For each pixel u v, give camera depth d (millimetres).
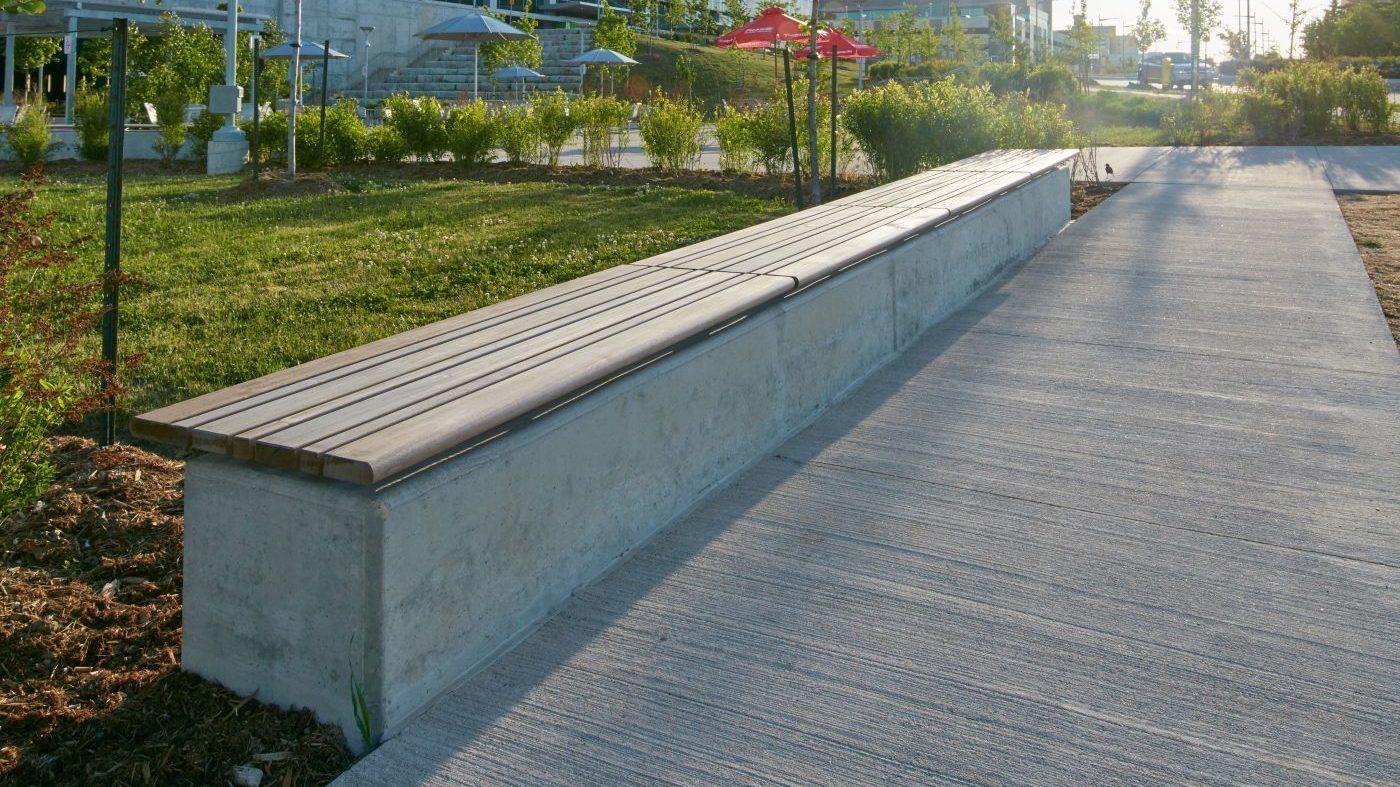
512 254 9297
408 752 2588
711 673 2902
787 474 4324
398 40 42469
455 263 8828
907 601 3275
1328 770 2473
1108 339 6266
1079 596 3293
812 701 2766
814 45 12492
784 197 13695
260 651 2773
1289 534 3703
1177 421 4867
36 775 2502
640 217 11508
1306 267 8078
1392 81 43125
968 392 5359
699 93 40000
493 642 2992
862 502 4027
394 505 2600
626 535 3619
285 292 7746
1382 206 11188
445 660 2816
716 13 57875
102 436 4703
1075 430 4773
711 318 3941
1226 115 21797
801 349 4871
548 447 3184
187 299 7480
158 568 3543
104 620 3191
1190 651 2975
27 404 3771
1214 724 2650
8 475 3652
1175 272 8039
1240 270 8039
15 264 3922
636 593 3352
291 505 2662
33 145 19109
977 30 62188
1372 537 3672
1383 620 3131
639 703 2771
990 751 2553
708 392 4098
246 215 11953
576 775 2496
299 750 2605
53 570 3523
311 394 3035
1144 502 3990
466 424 2742
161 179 16875
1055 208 10047
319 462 2514
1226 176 13914
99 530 3781
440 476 2764
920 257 6438
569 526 3309
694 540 3725
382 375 3229
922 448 4590
